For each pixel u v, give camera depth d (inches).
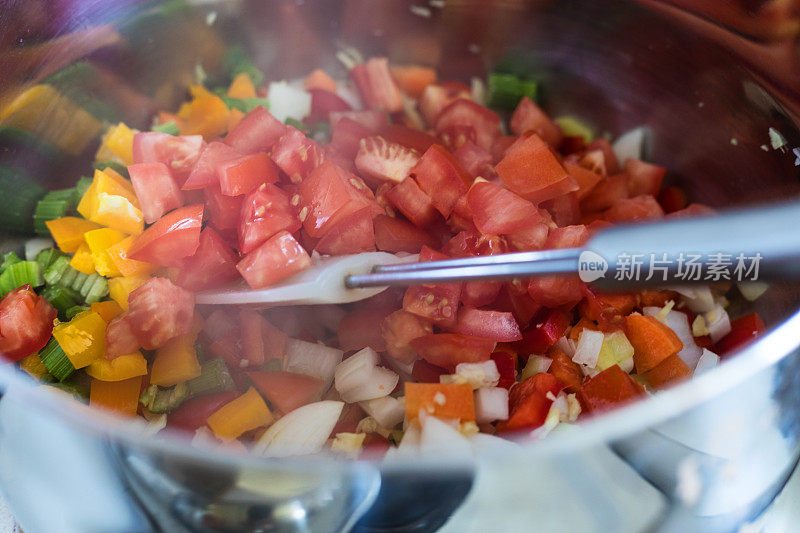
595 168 51.7
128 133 47.4
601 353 39.6
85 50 44.9
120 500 28.6
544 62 53.9
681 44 45.4
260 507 26.1
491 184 40.6
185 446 23.1
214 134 51.0
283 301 37.6
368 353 39.6
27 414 28.8
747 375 24.6
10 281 41.8
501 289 39.9
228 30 52.2
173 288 37.1
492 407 35.9
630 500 26.3
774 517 34.2
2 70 39.3
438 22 53.7
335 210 38.1
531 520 25.2
